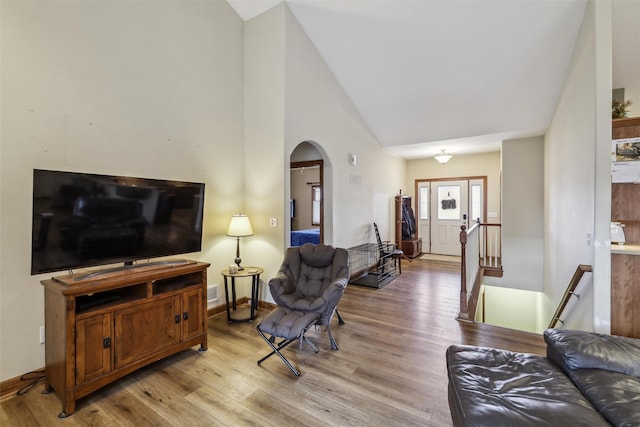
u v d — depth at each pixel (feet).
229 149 12.17
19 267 6.99
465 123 16.25
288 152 11.89
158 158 9.73
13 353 6.90
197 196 9.75
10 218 6.84
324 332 10.03
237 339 9.59
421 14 10.82
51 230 6.59
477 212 23.56
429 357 8.34
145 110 9.37
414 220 25.20
